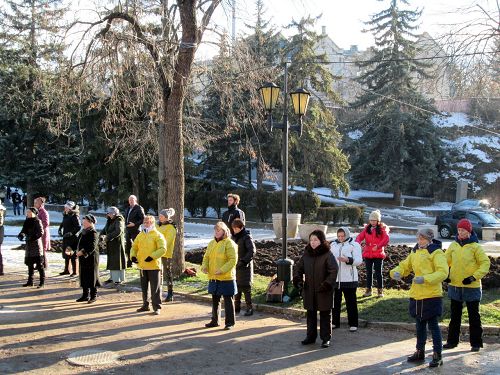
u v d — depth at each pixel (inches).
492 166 2116.1
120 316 399.9
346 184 1446.9
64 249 573.9
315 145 1373.0
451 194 2080.5
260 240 887.1
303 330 366.9
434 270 290.0
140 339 335.0
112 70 533.0
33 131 1256.8
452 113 2252.7
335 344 331.9
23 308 422.3
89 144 1168.2
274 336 348.5
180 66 539.5
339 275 366.6
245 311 417.1
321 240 323.6
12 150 1270.9
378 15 1729.8
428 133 1847.9
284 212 455.2
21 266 642.2
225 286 363.9
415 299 293.3
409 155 1861.5
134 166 1206.3
